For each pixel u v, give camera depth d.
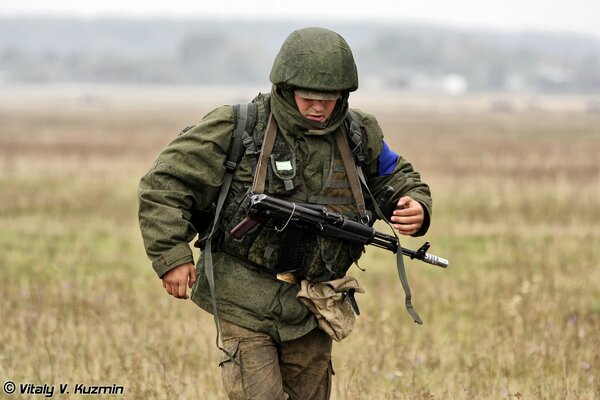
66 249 37.88
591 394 18.67
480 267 34.84
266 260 13.78
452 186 61.28
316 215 13.59
